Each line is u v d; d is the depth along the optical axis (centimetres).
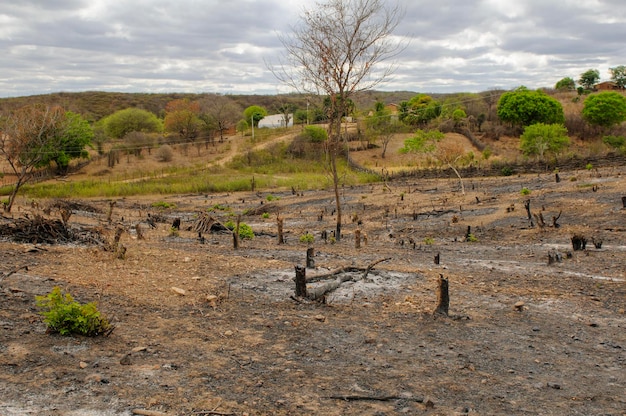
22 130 2359
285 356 605
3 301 702
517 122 6875
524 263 1291
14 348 546
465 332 735
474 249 1573
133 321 689
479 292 973
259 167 5594
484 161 4591
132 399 460
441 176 3972
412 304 865
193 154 6425
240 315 761
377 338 690
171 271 1011
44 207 2502
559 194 2361
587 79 11044
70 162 5794
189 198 3828
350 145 6431
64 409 433
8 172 4819
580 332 755
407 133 7169
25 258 1003
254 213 2911
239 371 548
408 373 575
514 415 486
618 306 892
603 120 6638
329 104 1759
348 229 2136
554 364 627
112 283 873
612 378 589
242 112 10781
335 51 1630
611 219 1812
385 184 3538
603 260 1282
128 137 6681
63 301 636
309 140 6253
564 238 1669
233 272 1046
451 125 7081
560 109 6769
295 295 867
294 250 1432
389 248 1570
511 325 779
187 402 464
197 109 9431
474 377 575
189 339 638
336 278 1000
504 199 2475
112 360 546
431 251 1516
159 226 2002
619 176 2634
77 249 1147
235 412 452
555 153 4294
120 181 4750
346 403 489
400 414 473
